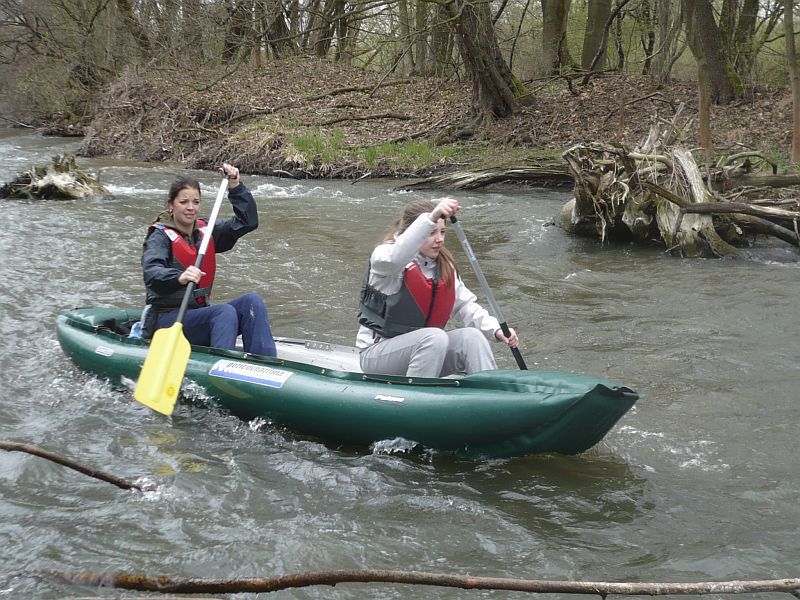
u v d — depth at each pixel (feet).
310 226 31.89
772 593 8.84
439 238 12.31
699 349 17.28
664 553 9.66
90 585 8.10
